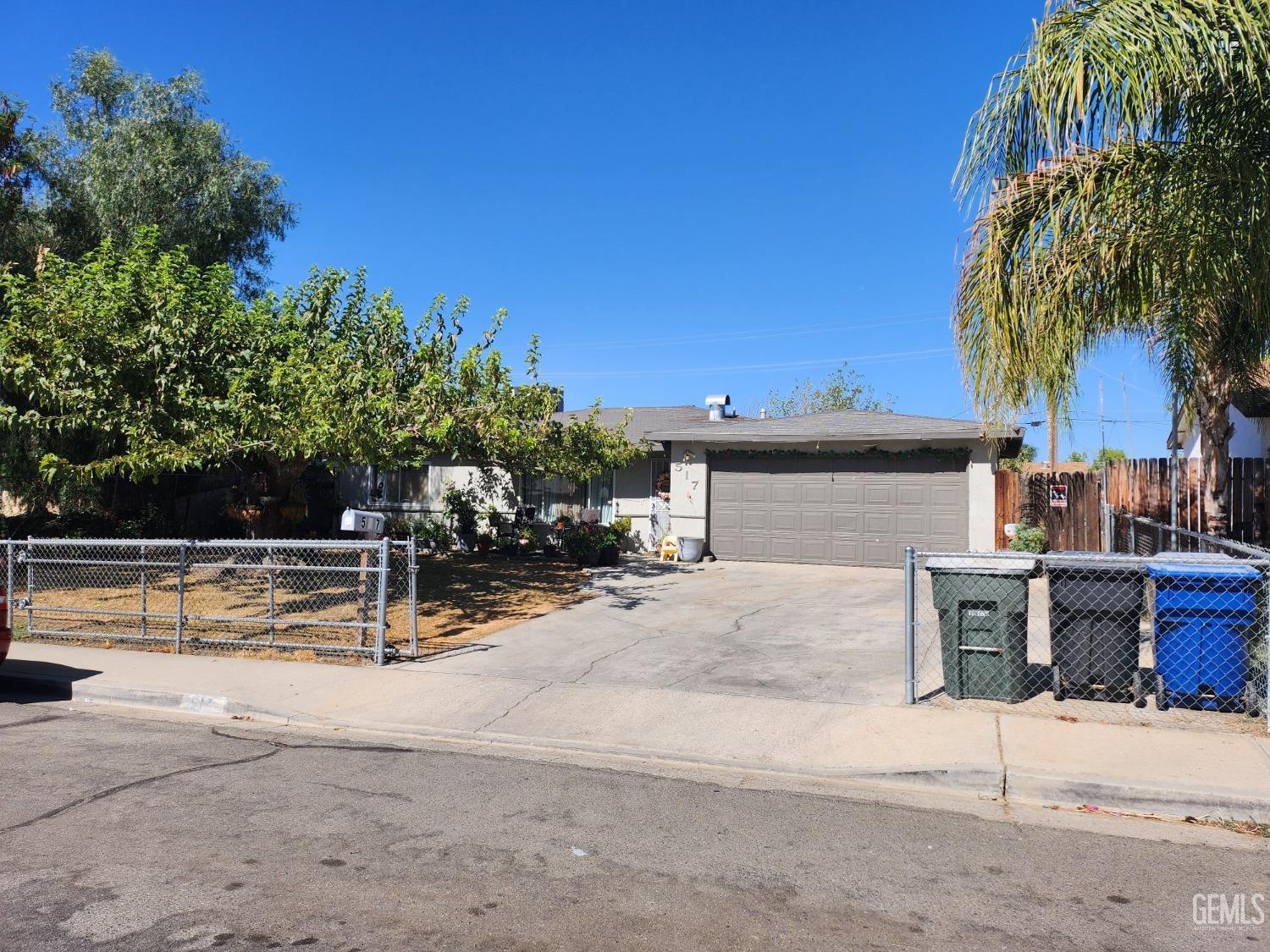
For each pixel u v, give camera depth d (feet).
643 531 67.05
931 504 54.70
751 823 17.07
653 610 41.06
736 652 31.99
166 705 27.12
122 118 61.67
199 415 38.93
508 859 15.02
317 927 12.36
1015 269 24.00
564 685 27.66
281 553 53.21
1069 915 13.07
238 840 15.66
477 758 21.58
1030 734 21.31
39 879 13.85
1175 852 15.61
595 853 15.37
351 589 44.96
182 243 60.75
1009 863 15.07
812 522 57.88
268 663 31.09
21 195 56.03
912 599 24.47
